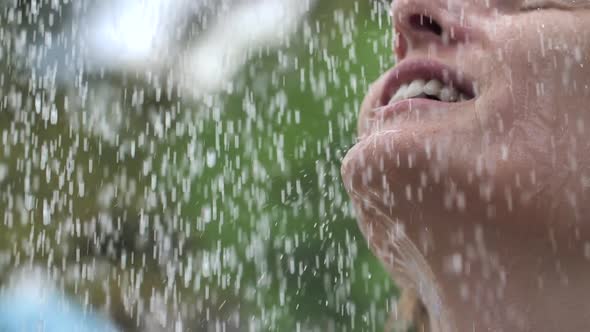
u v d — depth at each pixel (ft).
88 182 20.56
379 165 5.92
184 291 18.53
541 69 5.97
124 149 20.27
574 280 6.00
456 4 6.32
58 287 19.33
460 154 5.82
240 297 17.58
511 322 6.15
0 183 20.68
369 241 7.11
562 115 5.90
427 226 6.11
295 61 18.33
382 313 15.96
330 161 17.21
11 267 19.57
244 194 17.90
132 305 19.06
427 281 6.66
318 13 18.44
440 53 6.33
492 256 6.06
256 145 18.06
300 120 17.72
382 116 6.15
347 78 17.65
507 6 6.25
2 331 16.96
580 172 5.83
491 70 6.04
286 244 17.06
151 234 19.45
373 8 17.98
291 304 16.74
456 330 6.39
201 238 18.62
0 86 20.92
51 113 20.98
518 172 5.81
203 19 20.01
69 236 20.01
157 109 20.17
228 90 18.98
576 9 6.15
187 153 19.39
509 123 5.89
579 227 5.87
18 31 20.88
